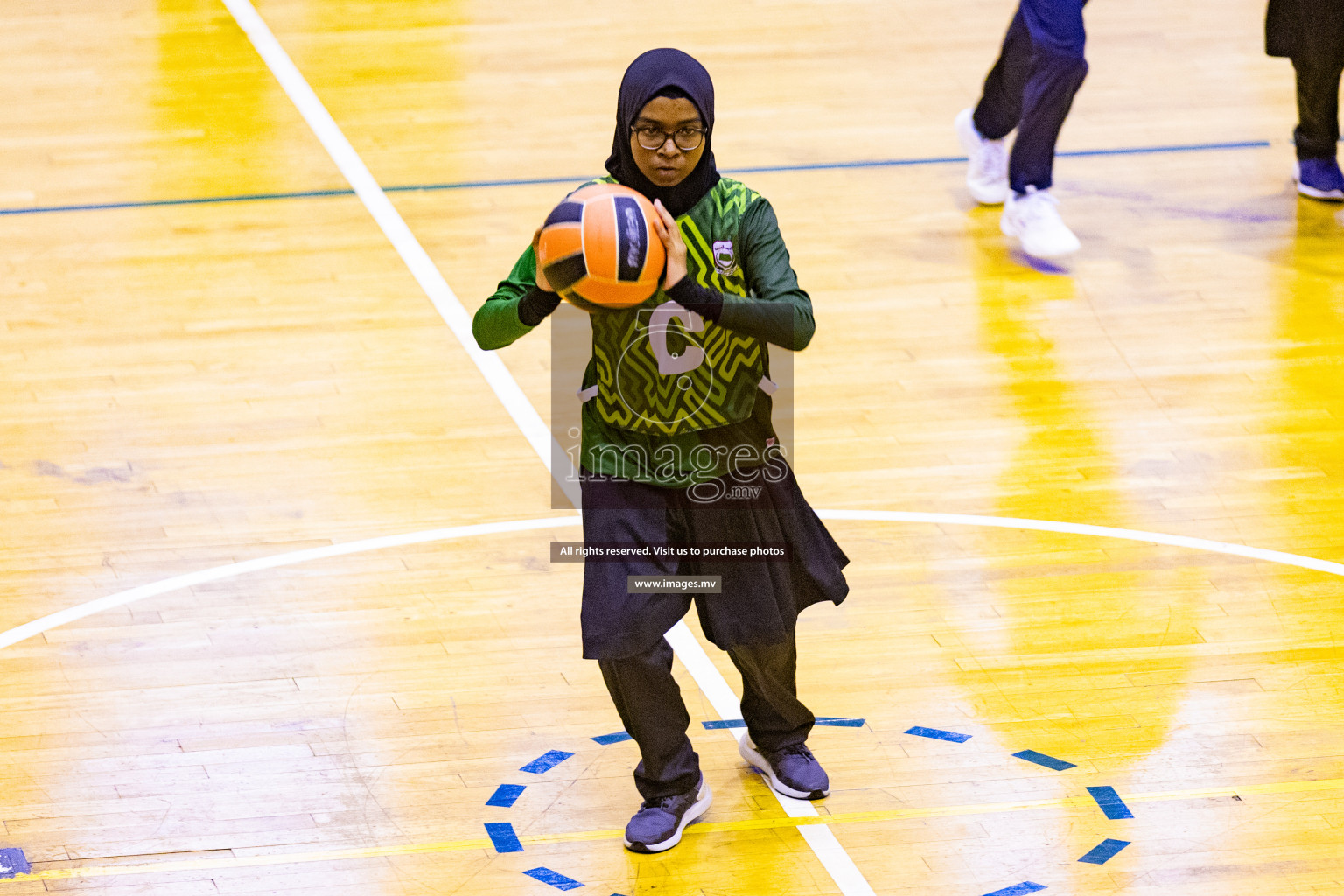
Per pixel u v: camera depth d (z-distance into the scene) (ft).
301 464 65.00
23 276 82.38
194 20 123.95
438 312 78.95
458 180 95.09
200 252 85.46
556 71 113.29
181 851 42.19
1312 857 41.60
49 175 95.35
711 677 50.57
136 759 46.39
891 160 98.48
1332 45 87.20
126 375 72.54
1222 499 62.44
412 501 62.18
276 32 121.08
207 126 103.09
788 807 44.09
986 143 90.99
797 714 44.37
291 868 41.52
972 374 73.31
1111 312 79.41
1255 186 94.53
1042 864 41.42
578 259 36.14
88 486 63.21
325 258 84.84
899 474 64.44
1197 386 71.97
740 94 108.68
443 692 49.98
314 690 50.03
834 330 77.61
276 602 55.16
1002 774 45.50
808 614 54.54
